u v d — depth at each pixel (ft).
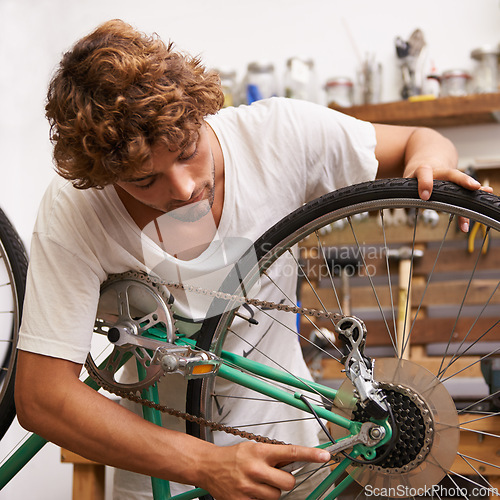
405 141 3.35
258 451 2.54
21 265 3.75
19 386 2.70
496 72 6.36
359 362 2.67
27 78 7.50
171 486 3.31
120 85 2.33
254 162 3.02
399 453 2.68
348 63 6.94
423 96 6.40
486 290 5.55
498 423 3.56
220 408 3.19
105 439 2.57
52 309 2.68
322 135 3.10
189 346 2.81
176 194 2.54
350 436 2.70
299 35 7.10
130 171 2.38
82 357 2.72
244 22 7.26
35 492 6.79
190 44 7.39
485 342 5.18
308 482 3.36
